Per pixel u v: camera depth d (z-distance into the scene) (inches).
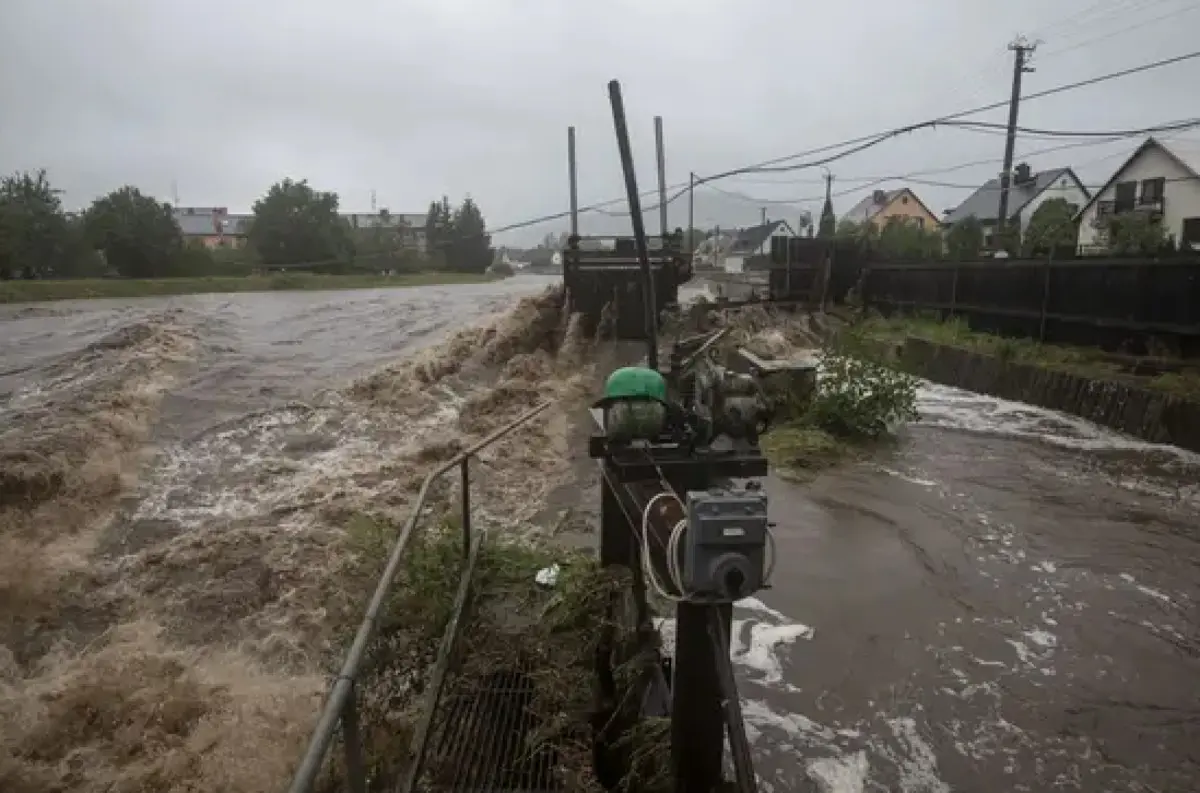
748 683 173.3
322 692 184.1
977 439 395.5
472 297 1546.5
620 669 143.8
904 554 248.4
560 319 677.9
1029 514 285.3
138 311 1170.6
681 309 637.3
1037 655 186.7
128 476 355.6
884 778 143.1
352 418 461.4
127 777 165.5
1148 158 1172.5
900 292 752.3
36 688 198.7
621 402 126.0
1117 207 1209.4
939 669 179.9
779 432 388.2
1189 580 229.0
